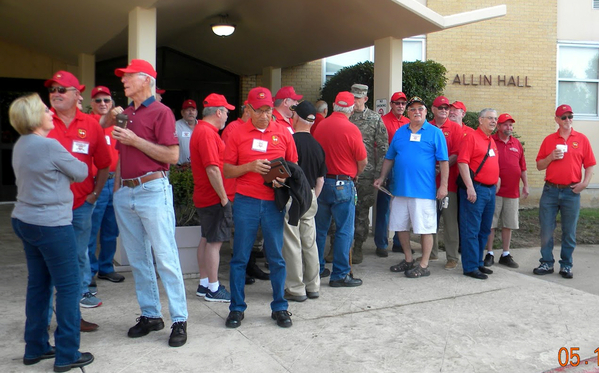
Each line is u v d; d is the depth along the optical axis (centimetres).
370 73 1031
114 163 584
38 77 1121
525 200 1227
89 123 452
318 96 1191
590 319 514
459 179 657
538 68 1223
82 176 380
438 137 638
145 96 425
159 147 418
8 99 1118
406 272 648
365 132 697
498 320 507
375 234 758
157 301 451
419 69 1058
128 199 427
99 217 573
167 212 430
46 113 373
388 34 802
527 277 662
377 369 397
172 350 420
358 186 695
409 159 638
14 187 1152
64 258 375
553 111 1232
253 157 466
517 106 1221
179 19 841
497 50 1210
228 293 548
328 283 618
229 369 390
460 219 663
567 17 1234
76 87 438
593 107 1257
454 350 435
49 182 365
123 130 404
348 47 895
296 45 943
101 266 610
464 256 659
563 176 673
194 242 627
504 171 717
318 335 459
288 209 514
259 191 466
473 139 645
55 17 797
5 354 410
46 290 390
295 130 587
